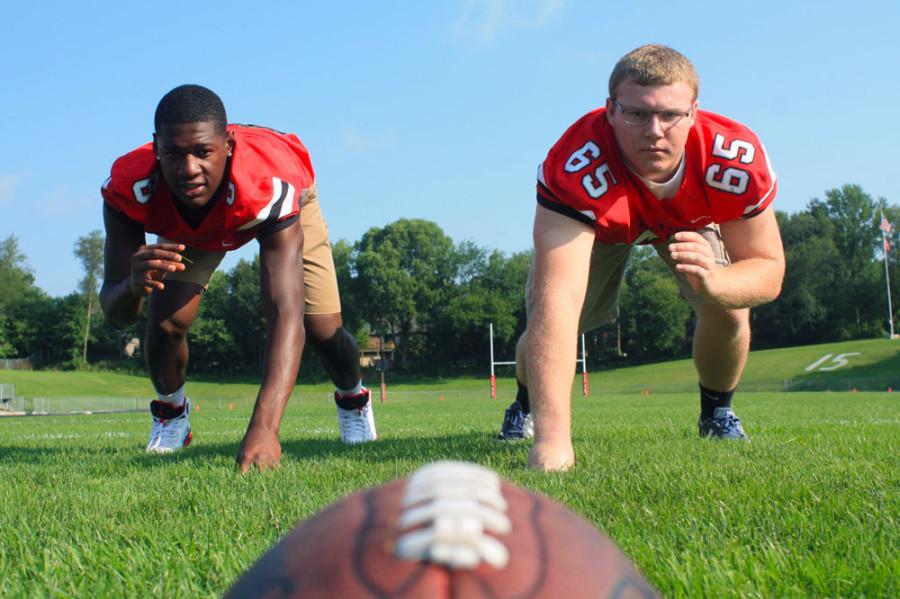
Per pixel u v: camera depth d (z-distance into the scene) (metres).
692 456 4.62
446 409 19.73
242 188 4.72
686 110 3.99
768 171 4.34
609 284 5.58
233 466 4.63
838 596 2.01
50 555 2.50
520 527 0.96
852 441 5.55
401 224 86.38
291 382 4.79
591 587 0.93
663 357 86.50
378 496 1.01
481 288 86.38
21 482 4.26
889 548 2.39
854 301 88.62
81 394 65.50
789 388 53.25
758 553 2.33
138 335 91.44
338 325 6.59
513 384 75.06
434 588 0.86
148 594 2.10
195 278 5.98
